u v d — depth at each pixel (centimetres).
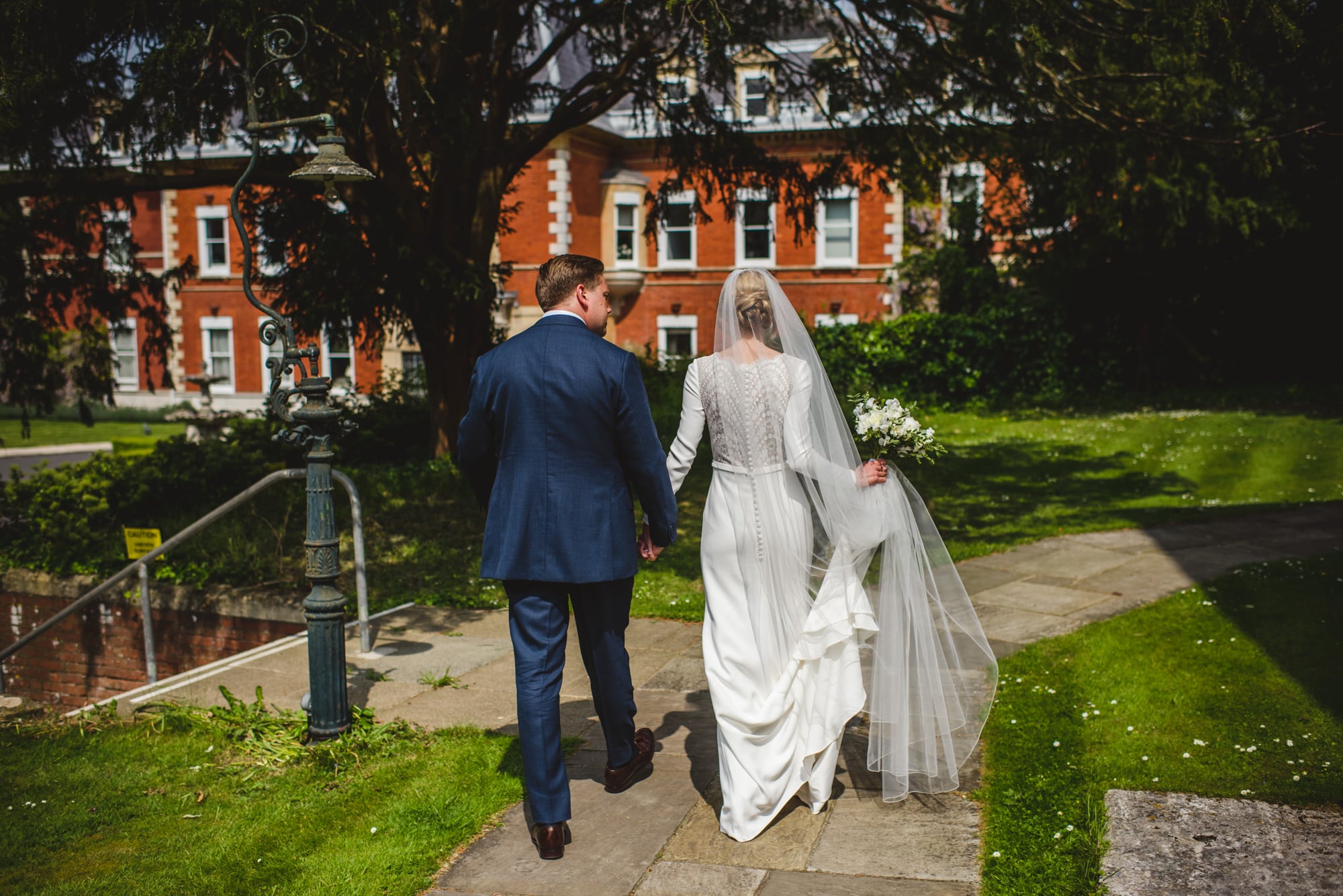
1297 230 1545
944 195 2100
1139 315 1881
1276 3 640
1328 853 276
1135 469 1112
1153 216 1427
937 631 338
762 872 286
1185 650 470
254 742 400
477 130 949
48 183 843
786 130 2239
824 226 2495
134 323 3028
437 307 1124
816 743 314
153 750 403
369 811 335
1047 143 891
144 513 903
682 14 736
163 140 782
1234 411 1538
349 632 571
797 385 312
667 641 542
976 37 814
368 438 1231
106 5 688
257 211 995
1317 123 738
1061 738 371
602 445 305
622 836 311
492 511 310
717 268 2566
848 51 1048
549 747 300
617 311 2633
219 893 281
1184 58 732
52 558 804
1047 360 1934
